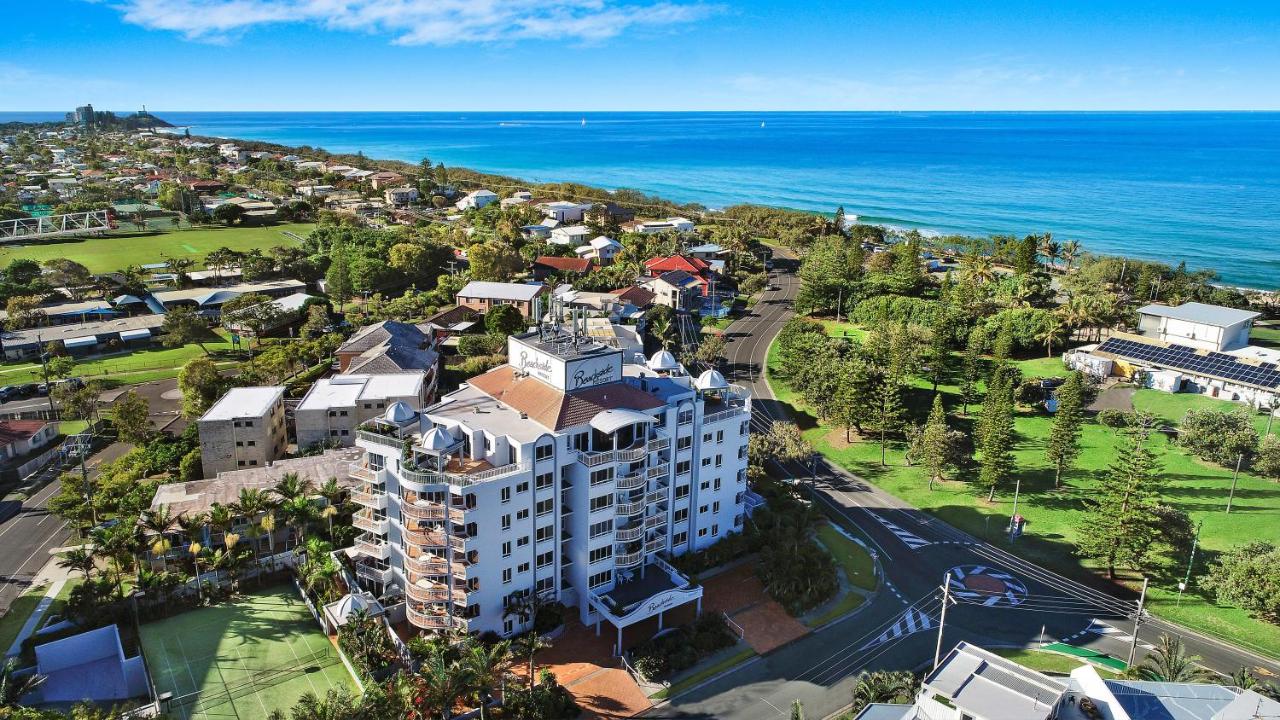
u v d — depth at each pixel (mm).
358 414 123688
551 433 83375
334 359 166125
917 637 88250
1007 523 112062
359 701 67938
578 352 90062
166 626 85625
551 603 88688
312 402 124688
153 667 78938
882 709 64875
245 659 80500
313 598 89625
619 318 195000
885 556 104375
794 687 80375
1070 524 111250
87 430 136000
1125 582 98312
